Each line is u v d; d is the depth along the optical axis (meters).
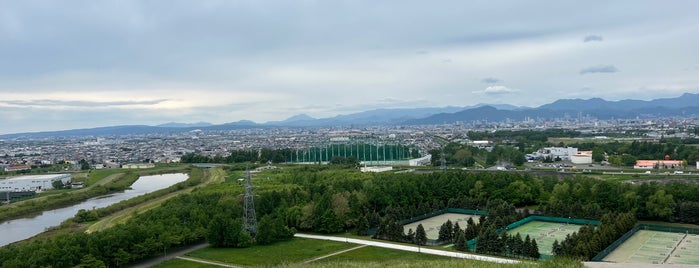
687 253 171.38
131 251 178.12
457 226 196.50
